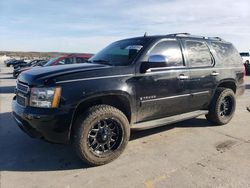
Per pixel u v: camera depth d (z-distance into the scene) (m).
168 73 4.67
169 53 4.82
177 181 3.47
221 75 5.66
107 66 4.18
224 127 5.79
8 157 4.23
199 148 4.59
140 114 4.43
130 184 3.41
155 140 4.96
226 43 6.15
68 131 3.70
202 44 5.50
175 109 4.97
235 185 3.38
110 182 3.46
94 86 3.81
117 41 5.48
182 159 4.14
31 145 4.72
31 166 3.92
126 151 4.44
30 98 3.73
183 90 4.94
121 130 4.05
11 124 6.04
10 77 22.89
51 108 3.60
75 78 3.76
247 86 13.80
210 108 5.67
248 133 5.41
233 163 4.01
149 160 4.10
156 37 4.78
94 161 3.84
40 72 3.98
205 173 3.69
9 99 9.76
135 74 4.25
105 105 3.97
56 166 3.92
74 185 3.40
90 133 3.82
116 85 4.00
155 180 3.50
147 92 4.39
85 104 3.92
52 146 4.67
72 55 11.99
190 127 5.75
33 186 3.37
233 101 5.95
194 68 5.13
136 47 4.61
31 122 3.64
